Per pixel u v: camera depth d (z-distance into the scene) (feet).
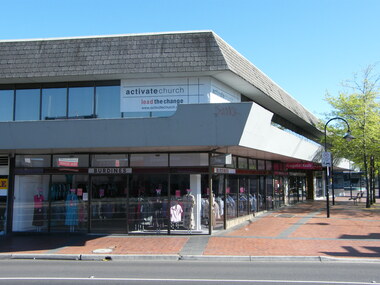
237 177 67.15
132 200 55.47
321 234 52.75
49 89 55.88
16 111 55.72
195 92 53.88
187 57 51.44
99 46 52.90
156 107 54.03
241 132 46.32
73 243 48.29
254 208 76.07
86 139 48.44
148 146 48.24
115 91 54.85
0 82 55.36
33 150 52.54
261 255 39.37
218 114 46.19
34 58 52.90
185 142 47.29
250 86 61.41
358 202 119.85
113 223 55.47
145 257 39.63
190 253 40.75
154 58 51.65
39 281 29.01
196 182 54.70
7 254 41.22
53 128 48.60
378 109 99.30
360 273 31.53
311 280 28.84
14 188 57.93
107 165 55.93
